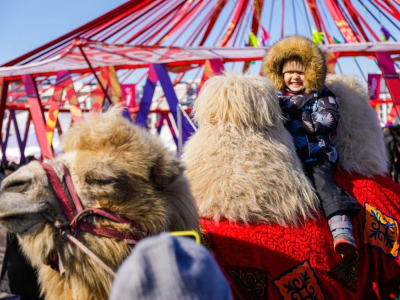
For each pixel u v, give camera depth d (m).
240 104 2.28
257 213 2.17
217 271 0.88
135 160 1.70
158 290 0.79
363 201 2.49
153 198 1.73
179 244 0.86
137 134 1.79
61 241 1.66
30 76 8.19
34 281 2.69
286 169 2.27
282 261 2.12
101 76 7.91
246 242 2.11
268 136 2.32
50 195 1.65
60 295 1.77
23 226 1.63
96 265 1.67
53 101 7.92
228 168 2.23
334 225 2.24
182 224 1.83
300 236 2.19
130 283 0.79
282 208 2.20
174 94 7.46
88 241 1.66
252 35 8.88
